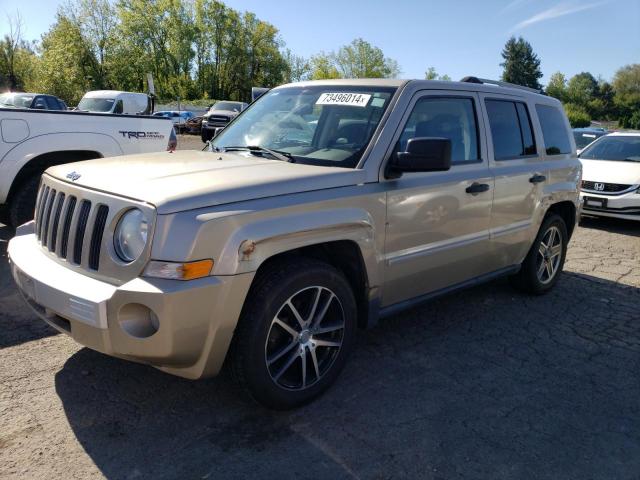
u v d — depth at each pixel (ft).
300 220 9.76
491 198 14.29
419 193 12.10
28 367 11.64
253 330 9.44
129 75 181.78
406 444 9.57
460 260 13.76
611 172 30.30
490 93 14.93
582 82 336.90
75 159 21.31
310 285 10.14
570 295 18.16
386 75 272.72
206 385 11.25
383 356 13.00
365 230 10.98
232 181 9.56
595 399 11.41
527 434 10.02
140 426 9.77
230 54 223.10
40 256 10.57
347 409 10.61
